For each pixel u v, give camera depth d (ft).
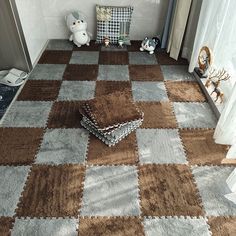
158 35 10.87
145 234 4.43
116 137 5.98
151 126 6.58
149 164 5.62
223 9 7.03
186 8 8.39
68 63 9.25
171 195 5.03
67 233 4.41
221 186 5.20
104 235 4.40
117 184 5.21
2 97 7.51
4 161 5.62
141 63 9.35
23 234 4.39
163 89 7.97
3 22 7.45
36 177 5.30
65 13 10.30
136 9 10.19
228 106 5.61
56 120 6.70
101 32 10.25
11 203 4.83
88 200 4.91
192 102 7.44
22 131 6.35
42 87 7.95
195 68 8.65
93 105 6.25
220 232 4.48
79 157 5.73
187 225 4.57
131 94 7.70
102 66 9.11
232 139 5.89
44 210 4.73
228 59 7.63
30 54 8.70
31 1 8.79
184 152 5.91
